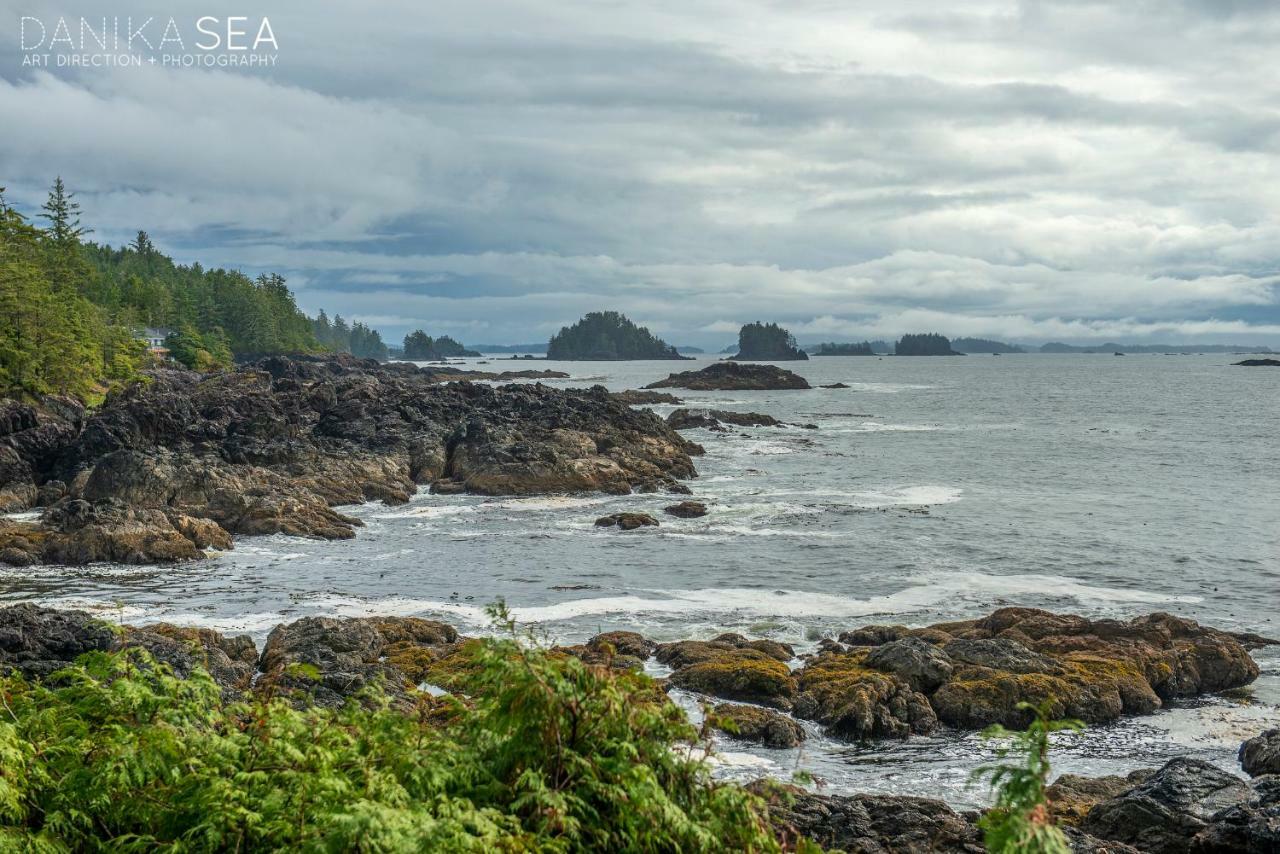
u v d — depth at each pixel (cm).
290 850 621
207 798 655
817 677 2684
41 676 1988
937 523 5447
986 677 2652
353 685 2316
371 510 5956
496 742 705
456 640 3189
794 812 1475
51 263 11519
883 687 2581
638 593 3900
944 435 10594
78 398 8856
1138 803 1551
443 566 4438
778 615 3550
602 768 675
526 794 656
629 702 719
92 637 2170
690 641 3058
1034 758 641
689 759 740
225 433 7012
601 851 667
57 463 6359
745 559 4544
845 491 6656
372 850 603
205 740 728
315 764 685
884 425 11856
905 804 1548
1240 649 2941
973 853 1373
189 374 12250
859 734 2462
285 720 724
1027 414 13700
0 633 2100
